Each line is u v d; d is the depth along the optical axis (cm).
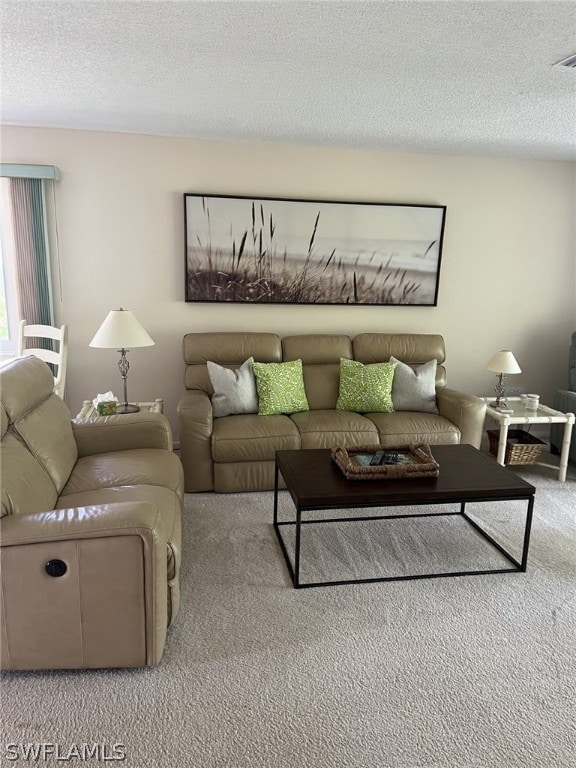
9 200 363
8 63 244
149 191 384
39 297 379
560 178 438
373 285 423
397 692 178
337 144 394
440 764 152
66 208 376
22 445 215
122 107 312
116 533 171
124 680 181
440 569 254
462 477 255
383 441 341
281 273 408
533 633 210
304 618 216
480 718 168
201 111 318
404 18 195
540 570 256
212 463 330
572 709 173
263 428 330
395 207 413
